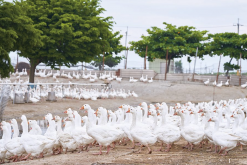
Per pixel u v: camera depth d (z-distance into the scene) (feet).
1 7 84.02
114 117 52.95
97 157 41.01
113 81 173.37
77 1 144.25
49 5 135.95
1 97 72.59
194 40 211.82
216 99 146.72
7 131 46.19
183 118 46.32
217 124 42.55
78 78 173.58
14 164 38.91
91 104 110.22
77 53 135.85
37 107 92.73
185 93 153.28
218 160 38.17
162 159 38.75
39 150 42.98
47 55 132.16
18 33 89.04
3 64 86.43
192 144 48.52
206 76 195.21
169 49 199.11
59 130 46.68
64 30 128.47
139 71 194.49
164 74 197.57
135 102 131.34
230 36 210.79
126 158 39.65
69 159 40.04
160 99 146.30
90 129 43.70
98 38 144.05
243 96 151.74
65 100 115.85
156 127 47.01
